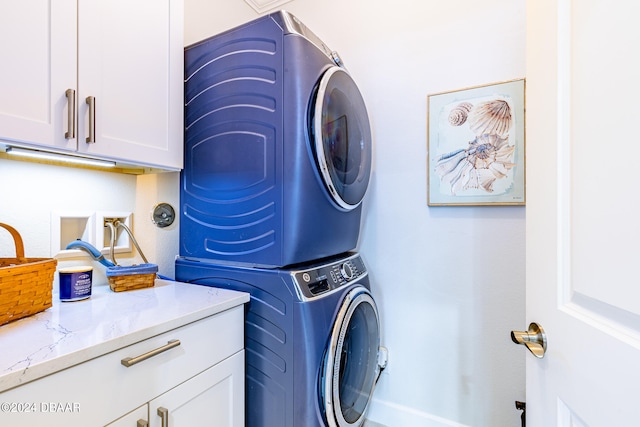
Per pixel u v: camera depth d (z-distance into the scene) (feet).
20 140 2.65
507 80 4.86
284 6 6.83
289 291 3.58
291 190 3.61
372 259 5.91
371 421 5.87
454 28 5.24
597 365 1.75
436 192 5.36
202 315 3.08
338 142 4.19
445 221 5.34
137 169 4.39
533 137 2.50
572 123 2.04
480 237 5.10
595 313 1.79
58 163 3.69
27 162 3.47
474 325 5.15
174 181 5.04
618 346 1.60
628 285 1.56
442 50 5.33
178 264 4.58
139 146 3.69
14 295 2.60
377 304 5.86
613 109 1.67
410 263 5.61
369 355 4.99
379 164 5.85
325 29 6.39
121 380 2.38
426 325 5.49
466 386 5.20
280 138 3.66
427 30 5.47
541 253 2.35
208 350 3.18
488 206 5.03
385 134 5.80
